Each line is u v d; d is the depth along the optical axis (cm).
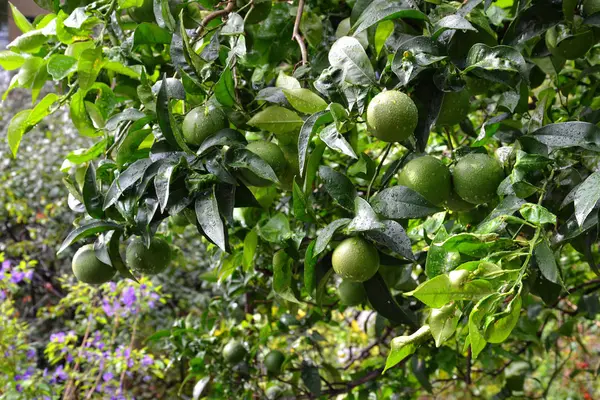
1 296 350
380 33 130
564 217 117
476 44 109
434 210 109
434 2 126
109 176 126
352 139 140
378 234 107
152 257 127
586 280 257
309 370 209
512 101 133
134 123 121
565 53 136
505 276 95
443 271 99
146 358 333
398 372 234
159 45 154
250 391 214
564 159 115
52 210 511
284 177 125
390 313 124
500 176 113
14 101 583
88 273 131
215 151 112
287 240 142
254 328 233
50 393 317
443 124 118
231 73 119
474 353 93
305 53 138
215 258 207
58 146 548
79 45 140
